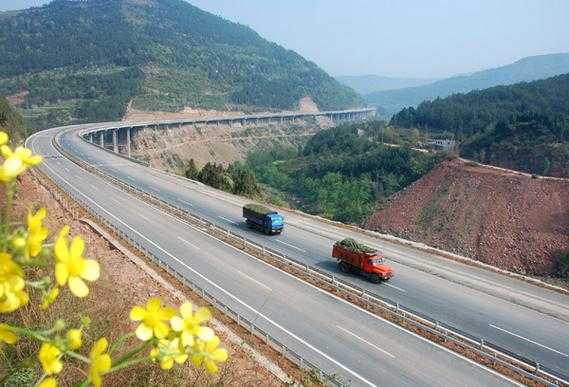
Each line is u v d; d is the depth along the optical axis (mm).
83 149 70062
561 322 21188
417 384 15133
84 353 7211
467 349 17531
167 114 166250
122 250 24719
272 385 12719
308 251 29469
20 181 29703
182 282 21797
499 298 23703
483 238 68062
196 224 33281
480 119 138000
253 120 195250
